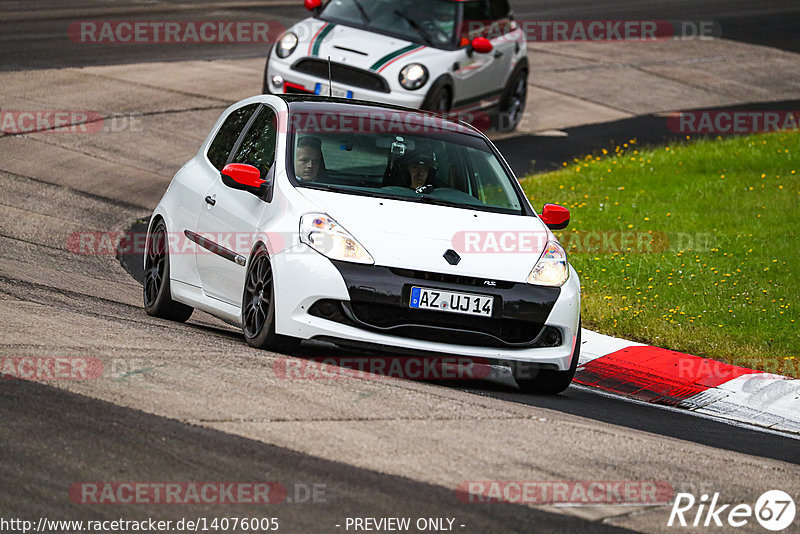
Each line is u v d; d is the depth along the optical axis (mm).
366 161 27312
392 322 24328
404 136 28516
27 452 16953
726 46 97188
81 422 18375
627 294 36688
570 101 73562
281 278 24453
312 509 15906
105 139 52625
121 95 60281
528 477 18141
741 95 81312
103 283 33938
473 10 59812
